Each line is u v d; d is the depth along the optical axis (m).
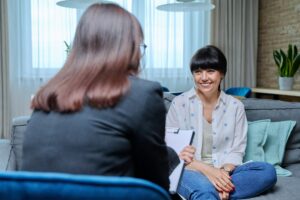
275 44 4.99
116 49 0.82
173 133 1.49
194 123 1.89
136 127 0.75
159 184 0.82
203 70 1.89
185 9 3.50
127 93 0.77
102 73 0.79
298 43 4.49
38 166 0.76
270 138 2.02
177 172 1.07
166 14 4.93
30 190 0.55
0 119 4.47
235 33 5.18
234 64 5.23
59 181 0.55
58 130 0.76
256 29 5.28
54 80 0.83
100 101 0.75
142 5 4.86
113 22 0.84
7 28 4.41
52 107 0.79
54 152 0.75
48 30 4.59
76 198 0.56
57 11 4.59
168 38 4.96
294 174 1.94
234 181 1.61
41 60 4.60
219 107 1.90
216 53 1.90
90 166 0.72
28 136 0.80
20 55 4.55
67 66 0.84
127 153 0.77
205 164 1.70
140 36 0.87
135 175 0.81
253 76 5.32
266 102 2.19
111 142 0.74
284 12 4.76
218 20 5.09
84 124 0.74
